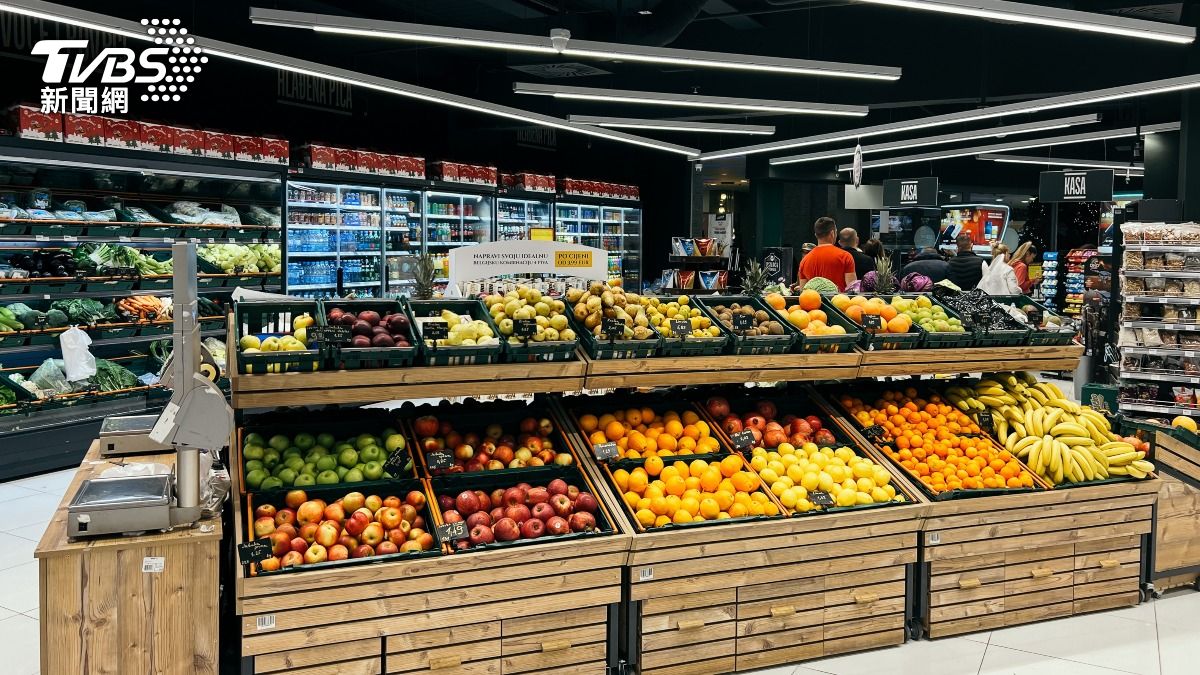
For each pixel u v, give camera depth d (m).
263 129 10.59
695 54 7.51
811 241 23.64
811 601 3.95
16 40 8.07
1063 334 5.05
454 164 11.65
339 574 3.23
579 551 3.55
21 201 7.16
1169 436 4.74
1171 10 9.98
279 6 10.00
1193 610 4.57
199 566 3.04
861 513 3.99
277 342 3.64
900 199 19.28
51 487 6.63
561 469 3.94
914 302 5.07
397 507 3.56
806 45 12.18
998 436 4.85
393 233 11.12
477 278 5.34
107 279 7.54
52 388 7.09
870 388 5.04
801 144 13.51
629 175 17.06
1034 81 11.91
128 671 3.00
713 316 4.52
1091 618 4.47
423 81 12.71
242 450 3.75
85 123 7.23
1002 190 23.36
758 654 3.86
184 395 3.03
